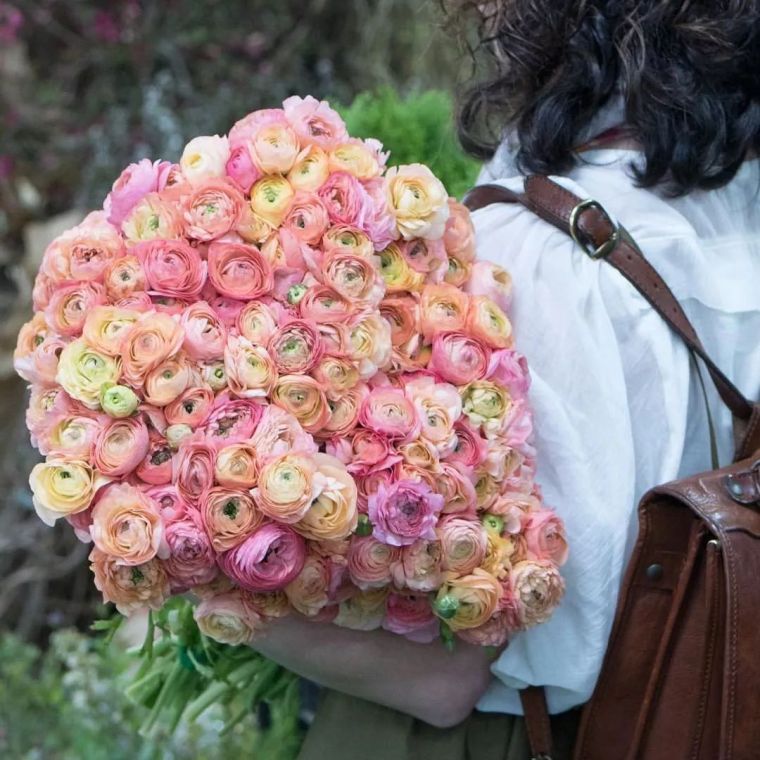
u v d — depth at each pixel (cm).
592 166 136
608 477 128
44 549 425
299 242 123
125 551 114
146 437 117
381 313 127
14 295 503
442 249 130
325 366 120
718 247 137
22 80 514
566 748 138
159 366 118
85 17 512
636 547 127
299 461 114
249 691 165
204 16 517
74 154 510
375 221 125
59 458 118
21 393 449
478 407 124
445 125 202
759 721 122
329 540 118
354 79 511
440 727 134
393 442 121
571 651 129
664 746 127
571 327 129
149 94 484
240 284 121
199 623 121
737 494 125
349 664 130
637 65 130
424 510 118
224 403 118
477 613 121
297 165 126
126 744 297
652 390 131
